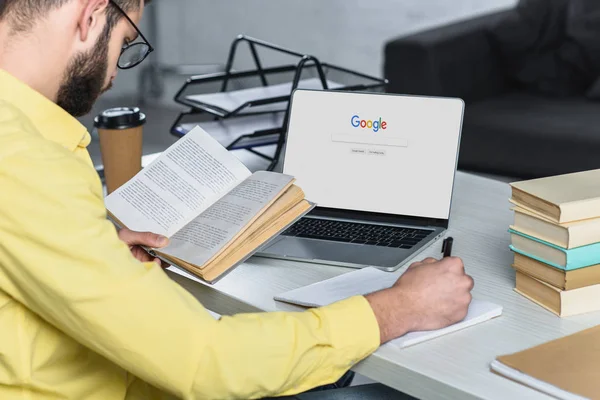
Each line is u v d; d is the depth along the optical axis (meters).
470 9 4.76
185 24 5.82
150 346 0.95
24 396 1.05
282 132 2.02
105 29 1.09
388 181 1.62
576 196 1.19
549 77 3.43
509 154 3.15
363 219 1.61
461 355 1.10
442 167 1.60
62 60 1.07
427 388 1.06
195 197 1.42
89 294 0.93
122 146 1.78
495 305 1.21
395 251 1.44
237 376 0.99
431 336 1.14
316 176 1.66
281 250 1.45
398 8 5.02
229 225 1.31
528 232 1.24
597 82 3.30
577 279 1.19
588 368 1.03
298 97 1.69
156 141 4.43
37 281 0.94
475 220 1.62
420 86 3.40
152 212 1.40
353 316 1.09
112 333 0.95
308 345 1.04
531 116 3.19
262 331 1.02
